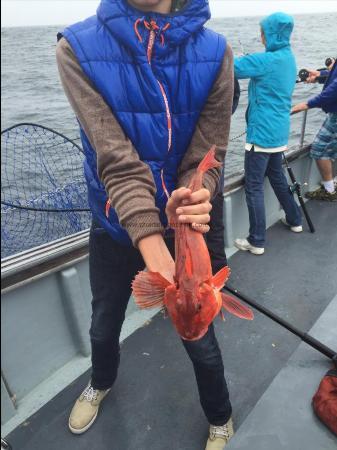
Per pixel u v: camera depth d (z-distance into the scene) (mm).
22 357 2324
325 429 1673
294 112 4328
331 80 4324
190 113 1472
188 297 1069
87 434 2145
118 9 1284
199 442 2074
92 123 1330
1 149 778
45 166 4258
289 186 3943
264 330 2795
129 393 2369
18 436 2148
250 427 1696
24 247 3215
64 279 2363
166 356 2619
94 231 1719
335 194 4816
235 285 3332
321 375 1982
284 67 3369
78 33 1313
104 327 1933
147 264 1217
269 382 2385
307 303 3078
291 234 4121
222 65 1465
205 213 1138
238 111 10250
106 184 1350
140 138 1426
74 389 2406
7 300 2189
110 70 1319
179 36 1341
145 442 2094
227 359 2570
